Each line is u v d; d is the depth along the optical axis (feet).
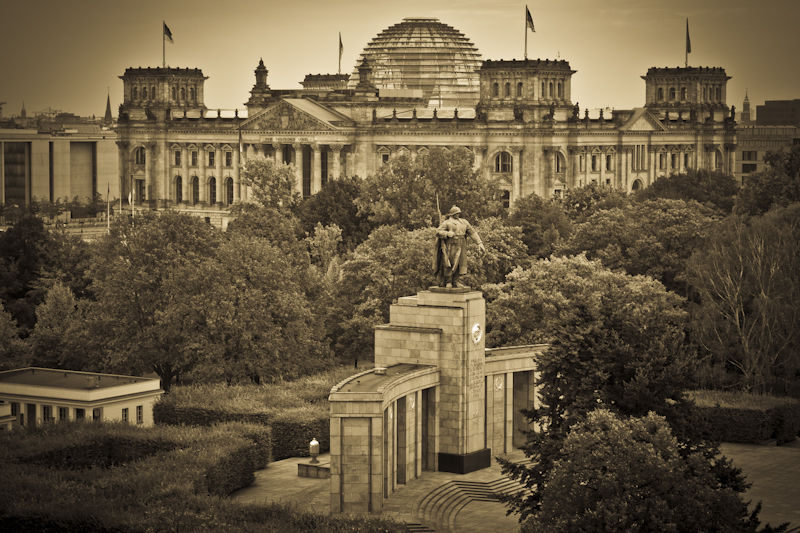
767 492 412.57
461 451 407.85
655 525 295.48
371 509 359.05
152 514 325.42
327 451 448.24
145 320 609.42
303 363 583.99
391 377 383.65
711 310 585.22
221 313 560.61
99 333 617.62
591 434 308.19
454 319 404.77
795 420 498.28
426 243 654.12
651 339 346.74
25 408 511.81
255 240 615.98
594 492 303.89
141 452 410.11
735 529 306.35
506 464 344.69
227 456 387.55
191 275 577.43
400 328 411.75
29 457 396.16
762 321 570.87
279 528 317.42
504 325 589.32
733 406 492.13
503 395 432.25
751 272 587.27
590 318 353.72
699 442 334.44
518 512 343.46
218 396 479.82
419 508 365.40
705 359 579.89
